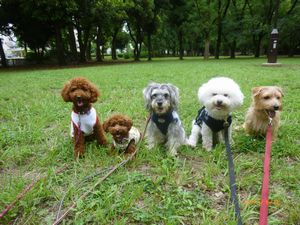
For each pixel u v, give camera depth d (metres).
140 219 0.71
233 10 10.16
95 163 1.02
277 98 1.15
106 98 2.12
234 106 1.12
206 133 1.16
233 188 0.79
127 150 1.11
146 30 10.42
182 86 2.61
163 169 0.96
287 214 0.73
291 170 0.94
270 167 0.97
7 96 2.30
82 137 1.12
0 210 0.75
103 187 0.85
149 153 1.10
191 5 10.08
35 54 9.70
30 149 1.15
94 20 8.12
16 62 9.48
